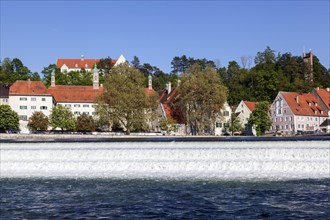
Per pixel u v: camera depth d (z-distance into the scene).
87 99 173.62
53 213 30.41
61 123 141.00
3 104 146.88
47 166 54.16
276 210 30.55
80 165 53.72
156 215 29.33
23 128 147.88
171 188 40.38
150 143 59.12
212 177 46.75
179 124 147.00
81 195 37.41
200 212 30.09
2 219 28.80
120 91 126.88
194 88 131.25
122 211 30.73
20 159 56.09
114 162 53.47
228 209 30.98
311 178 45.56
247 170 50.78
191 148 56.16
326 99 169.75
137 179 46.19
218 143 57.47
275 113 164.12
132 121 126.81
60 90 175.62
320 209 30.81
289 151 52.62
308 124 161.12
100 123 137.88
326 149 51.84
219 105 132.75
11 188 41.56
